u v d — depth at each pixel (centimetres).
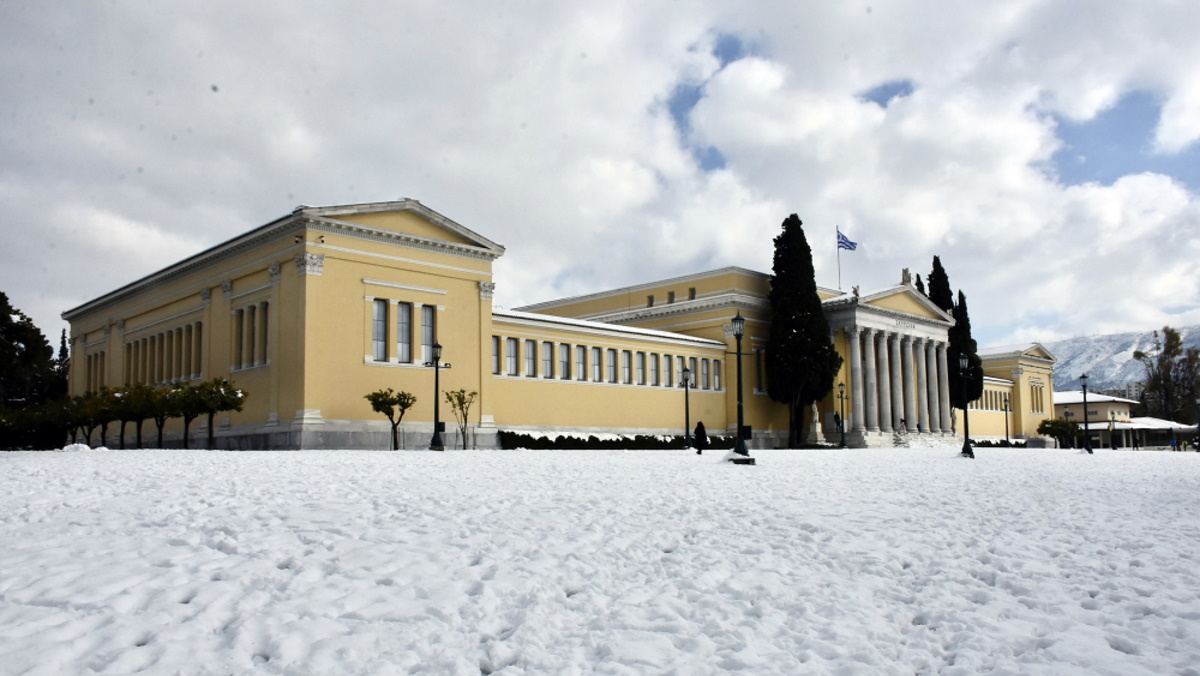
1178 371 12650
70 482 1778
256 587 809
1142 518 1492
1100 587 931
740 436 3184
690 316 7281
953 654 703
